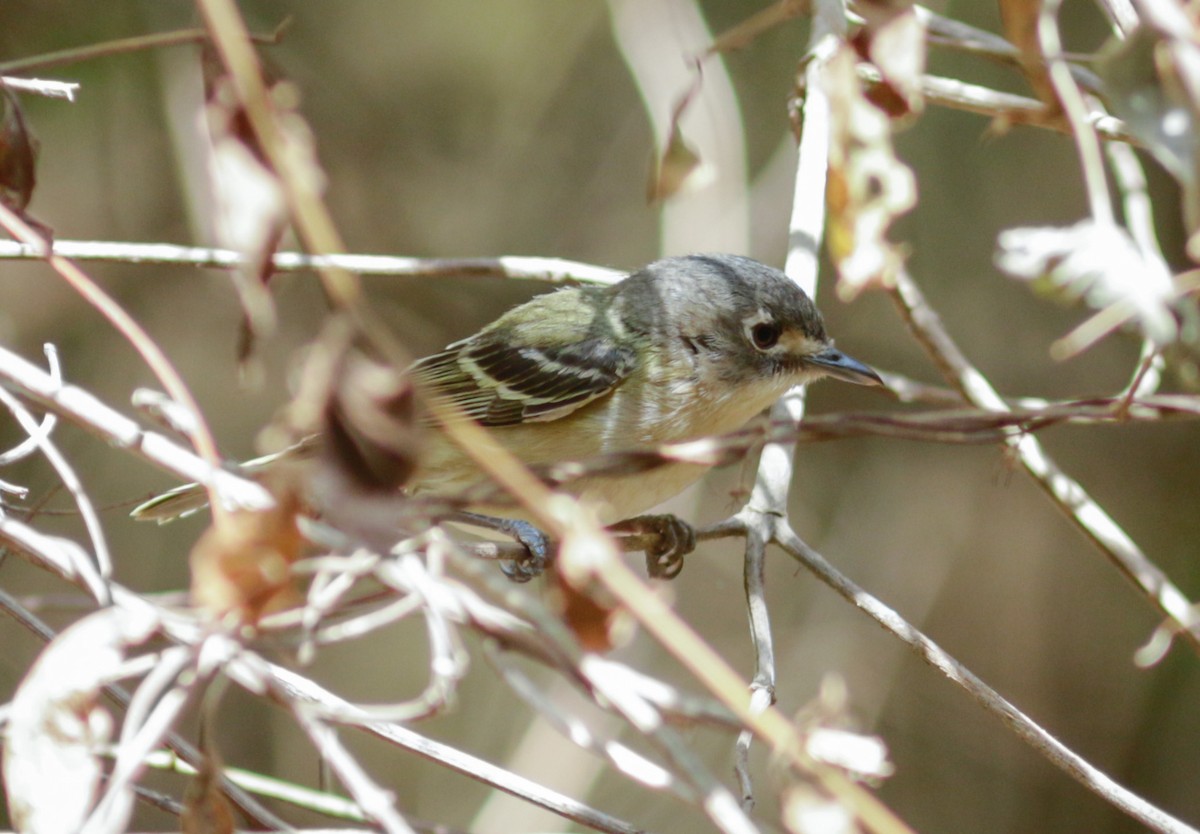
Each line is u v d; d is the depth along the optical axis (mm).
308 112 16484
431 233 17234
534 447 10031
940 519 16859
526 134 17891
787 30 17109
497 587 4188
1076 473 16500
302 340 16406
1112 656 16422
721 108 13984
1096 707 16312
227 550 4301
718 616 16297
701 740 15086
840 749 4062
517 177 17719
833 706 4148
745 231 13953
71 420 4957
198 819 4504
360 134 17031
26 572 14070
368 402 4312
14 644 14117
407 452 4348
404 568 4332
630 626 4734
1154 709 16188
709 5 17234
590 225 17641
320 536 4398
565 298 10570
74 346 15328
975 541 16844
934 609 16766
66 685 4254
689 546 8633
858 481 17016
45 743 4230
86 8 14320
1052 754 6680
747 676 15898
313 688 5941
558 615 4727
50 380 5039
